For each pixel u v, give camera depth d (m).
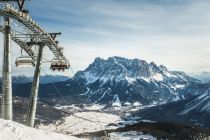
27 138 32.50
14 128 33.53
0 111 43.34
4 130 32.16
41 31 50.62
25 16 44.03
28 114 55.62
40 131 38.25
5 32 43.16
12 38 49.03
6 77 43.12
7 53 42.94
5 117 43.09
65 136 42.84
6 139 30.47
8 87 43.22
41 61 55.69
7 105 43.19
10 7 41.31
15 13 42.28
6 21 43.00
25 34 50.34
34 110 55.91
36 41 52.94
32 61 53.31
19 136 32.16
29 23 45.91
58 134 41.75
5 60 42.97
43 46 54.78
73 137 45.31
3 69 43.12
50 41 54.34
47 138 35.72
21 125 36.44
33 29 48.97
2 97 43.22
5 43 43.19
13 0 42.09
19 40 50.94
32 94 56.06
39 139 33.97
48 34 53.06
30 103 55.78
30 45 53.41
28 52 54.09
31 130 36.06
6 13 41.56
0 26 43.03
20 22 45.16
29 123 55.56
